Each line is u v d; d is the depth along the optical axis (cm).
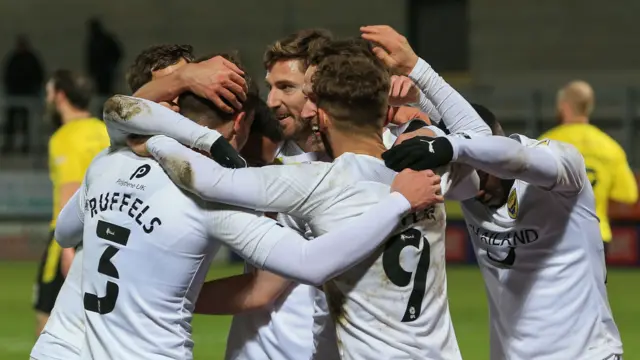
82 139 1535
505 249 805
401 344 696
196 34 4853
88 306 746
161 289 725
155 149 725
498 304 827
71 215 805
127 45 4875
